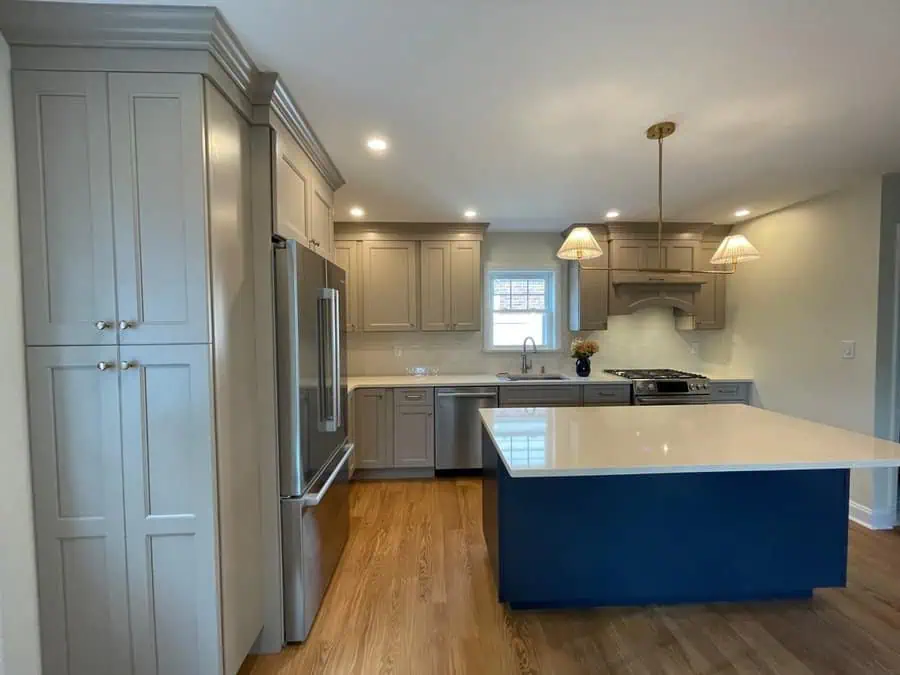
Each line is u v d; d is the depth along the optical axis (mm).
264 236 1860
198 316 1497
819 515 2188
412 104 1954
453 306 4266
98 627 1526
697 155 2559
